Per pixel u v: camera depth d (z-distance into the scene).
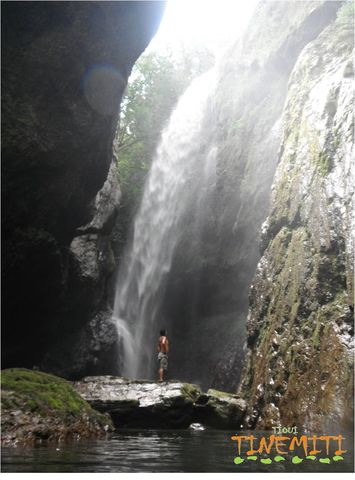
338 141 9.88
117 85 11.20
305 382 7.93
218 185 19.58
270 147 17.09
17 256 10.95
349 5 13.77
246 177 17.94
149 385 10.05
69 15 9.53
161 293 20.97
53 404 5.64
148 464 3.67
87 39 9.99
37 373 6.24
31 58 9.45
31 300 12.36
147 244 22.28
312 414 7.41
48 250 11.75
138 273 22.28
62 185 11.27
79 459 3.89
